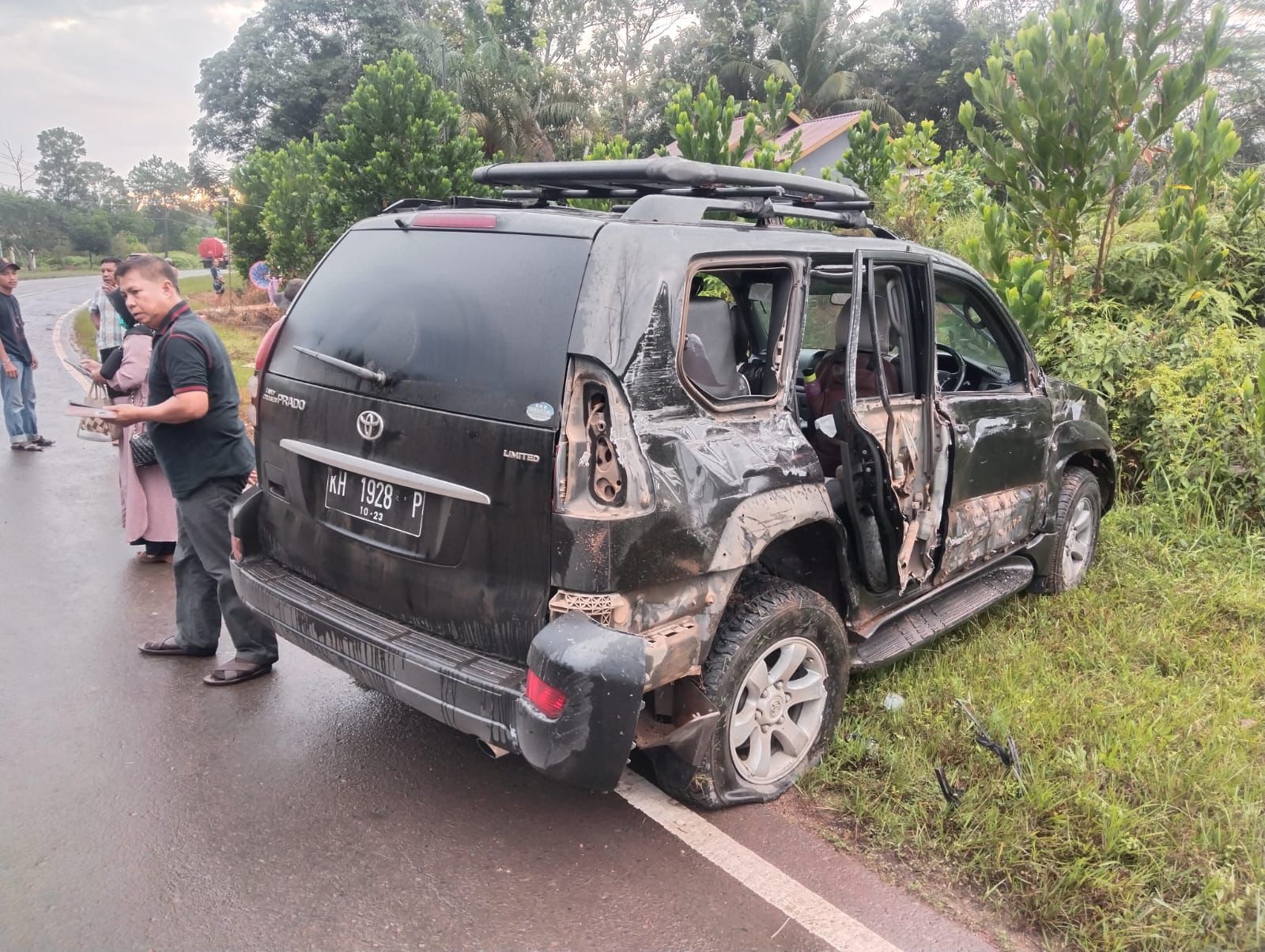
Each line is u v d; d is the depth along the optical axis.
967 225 12.14
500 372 2.69
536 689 2.49
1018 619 4.78
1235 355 6.53
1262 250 8.16
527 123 27.80
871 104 34.97
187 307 3.89
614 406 2.57
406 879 2.86
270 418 3.47
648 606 2.66
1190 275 7.53
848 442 3.38
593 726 2.48
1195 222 7.42
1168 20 7.16
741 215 3.38
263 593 3.34
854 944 2.64
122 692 4.04
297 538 3.41
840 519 3.43
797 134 10.75
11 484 7.53
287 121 44.03
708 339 3.06
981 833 3.02
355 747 3.63
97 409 3.63
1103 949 2.62
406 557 2.92
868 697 3.91
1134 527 6.07
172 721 3.79
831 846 3.08
